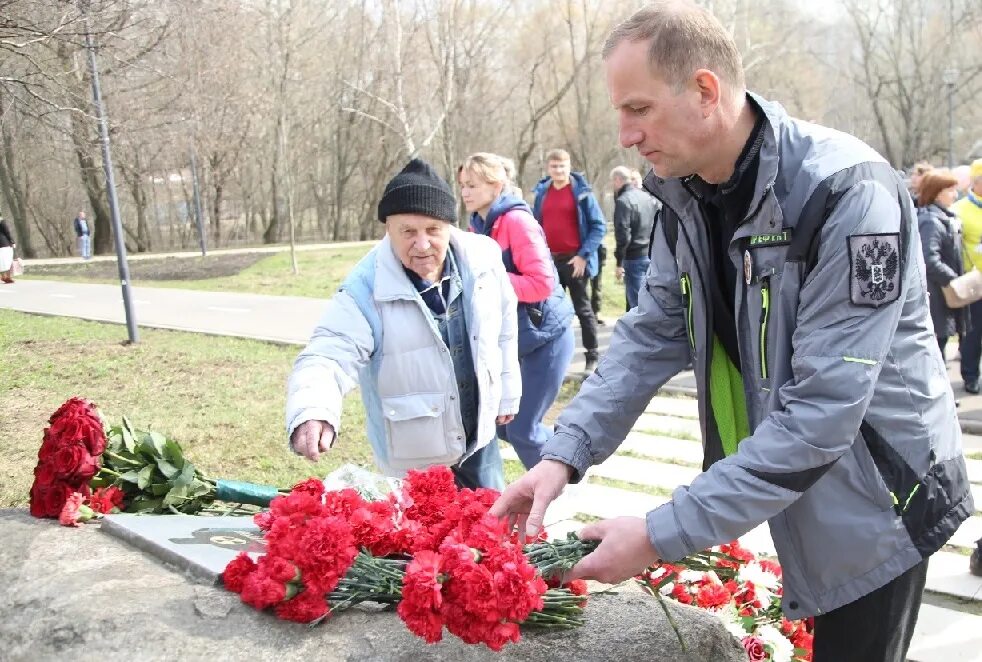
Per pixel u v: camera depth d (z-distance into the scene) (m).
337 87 37.22
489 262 3.35
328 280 19.09
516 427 4.44
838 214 1.82
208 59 12.93
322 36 35.41
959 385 7.96
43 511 2.48
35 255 37.06
